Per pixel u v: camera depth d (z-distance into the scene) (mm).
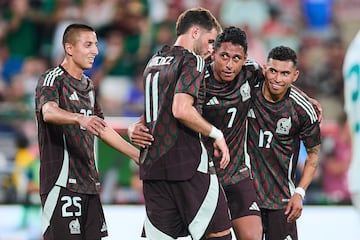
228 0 45156
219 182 18453
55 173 19031
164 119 17125
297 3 45906
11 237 29484
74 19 44344
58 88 18891
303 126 19766
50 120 17641
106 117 35000
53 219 19141
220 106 18906
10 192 31297
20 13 44219
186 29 17609
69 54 19297
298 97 19688
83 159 19250
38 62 42688
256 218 19484
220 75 18453
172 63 17062
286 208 19766
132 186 30359
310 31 45219
